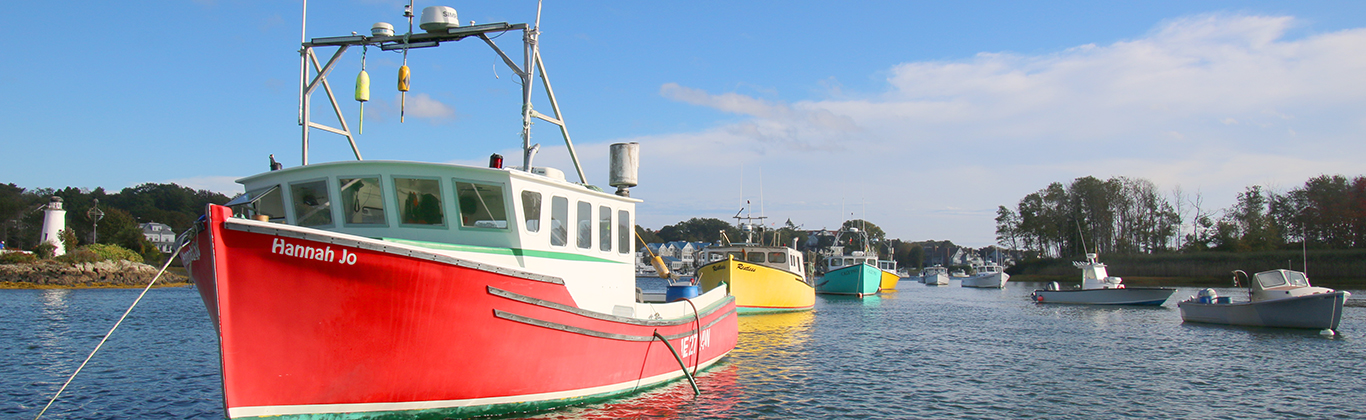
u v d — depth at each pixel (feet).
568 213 37.47
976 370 59.47
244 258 26.68
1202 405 46.83
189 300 144.46
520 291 32.60
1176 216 359.66
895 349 72.33
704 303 52.85
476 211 33.53
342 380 29.27
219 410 43.29
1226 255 292.81
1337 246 298.15
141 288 206.28
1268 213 336.90
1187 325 100.89
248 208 33.88
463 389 32.12
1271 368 61.31
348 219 33.60
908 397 48.34
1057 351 71.87
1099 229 364.58
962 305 149.79
